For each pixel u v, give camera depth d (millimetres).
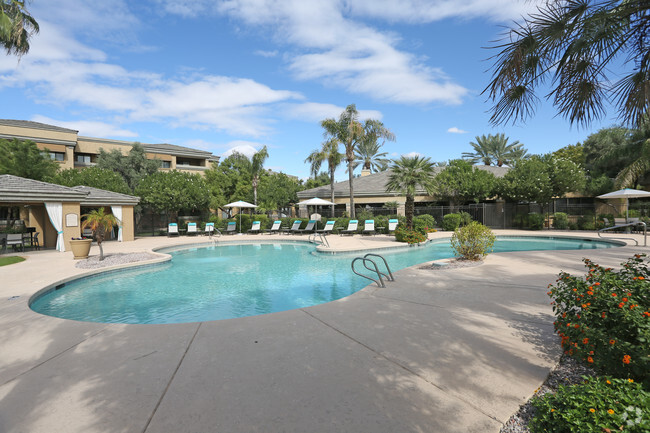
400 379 2969
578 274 7547
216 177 40625
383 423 2342
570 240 18141
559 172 23141
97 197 18594
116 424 2393
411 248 15391
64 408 2619
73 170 25844
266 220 26891
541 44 3178
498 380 2912
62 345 3959
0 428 2371
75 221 15961
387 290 6391
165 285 8586
